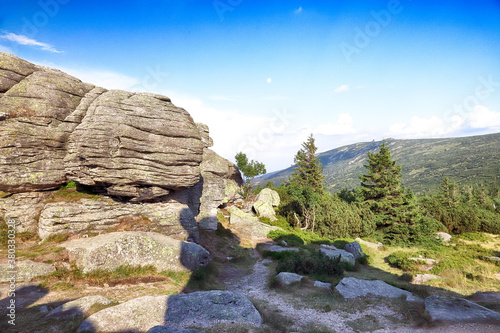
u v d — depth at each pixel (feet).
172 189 70.85
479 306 37.37
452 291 50.37
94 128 58.23
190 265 56.80
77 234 56.13
